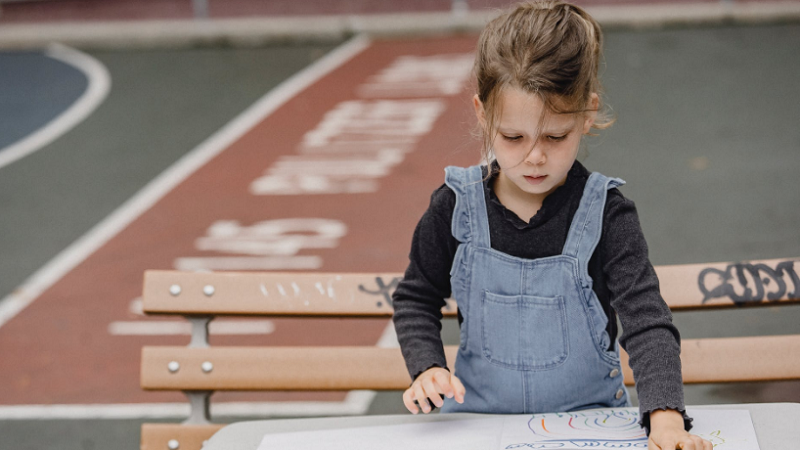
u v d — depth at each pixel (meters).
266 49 15.17
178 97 12.59
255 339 5.37
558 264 1.94
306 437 1.89
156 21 16.88
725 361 2.49
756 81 11.07
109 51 15.36
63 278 6.68
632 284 1.86
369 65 13.85
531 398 2.01
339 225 7.47
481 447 1.77
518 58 1.74
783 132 9.17
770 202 7.30
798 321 5.09
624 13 14.39
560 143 1.76
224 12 17.05
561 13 1.80
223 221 7.79
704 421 1.84
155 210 8.22
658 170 8.29
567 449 1.73
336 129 10.65
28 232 7.84
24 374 5.16
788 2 14.64
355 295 2.54
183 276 2.56
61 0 17.83
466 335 2.04
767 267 2.45
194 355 2.58
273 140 10.39
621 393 2.04
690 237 6.66
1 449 4.34
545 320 1.97
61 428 4.54
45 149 10.56
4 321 5.92
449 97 11.65
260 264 6.68
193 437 2.60
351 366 2.56
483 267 1.99
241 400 4.68
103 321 5.85
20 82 13.80
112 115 11.84
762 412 1.87
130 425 4.55
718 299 2.44
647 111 10.16
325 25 15.64
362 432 1.90
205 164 9.63
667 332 1.79
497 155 1.81
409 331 2.01
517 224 1.96
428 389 1.83
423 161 9.19
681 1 15.43
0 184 9.34
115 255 7.11
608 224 1.92
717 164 8.35
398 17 15.84
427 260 2.05
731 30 13.66
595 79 1.83
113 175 9.48
